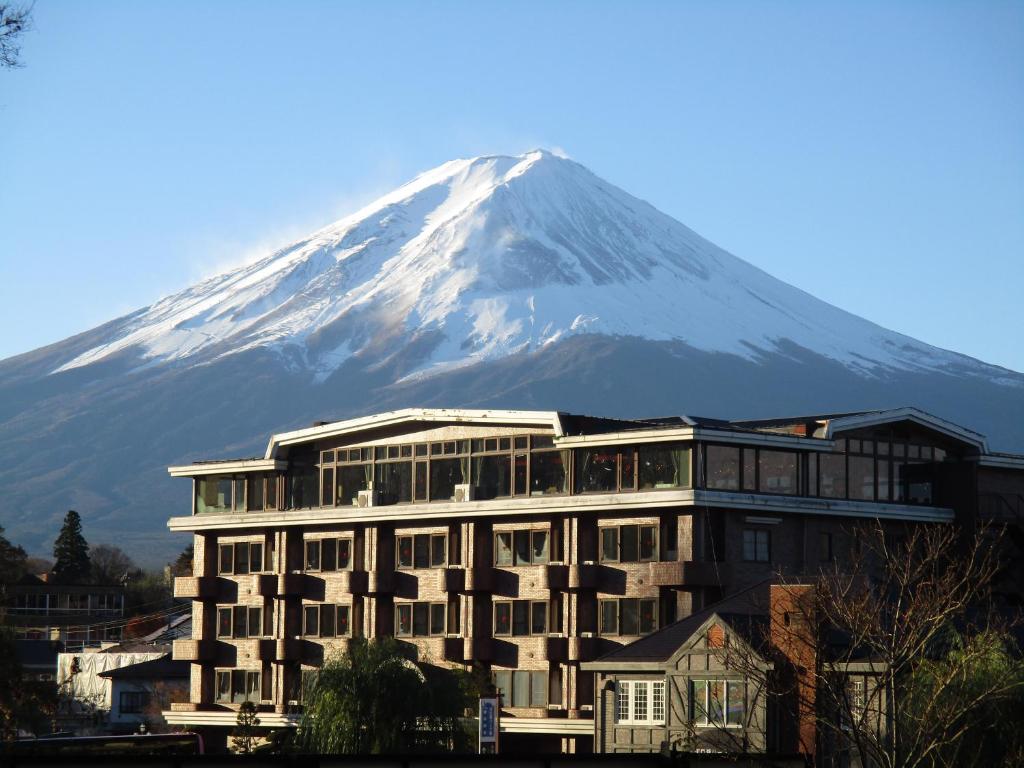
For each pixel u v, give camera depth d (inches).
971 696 2015.3
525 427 3784.5
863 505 3651.6
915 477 3836.1
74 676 5438.0
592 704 3545.8
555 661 3624.5
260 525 4239.7
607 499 3553.2
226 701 4291.3
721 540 3464.6
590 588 3572.8
